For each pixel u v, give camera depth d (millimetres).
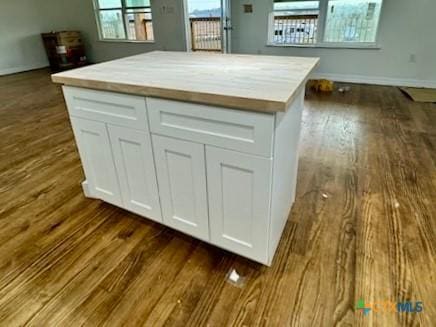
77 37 6418
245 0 4914
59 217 1800
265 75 1280
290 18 4898
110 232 1672
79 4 6277
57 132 3102
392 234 1581
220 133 1116
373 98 4000
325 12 4555
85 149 1669
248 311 1200
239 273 1382
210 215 1356
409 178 2111
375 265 1392
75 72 1488
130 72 1434
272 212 1215
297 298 1247
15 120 3455
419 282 1300
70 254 1517
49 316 1201
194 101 1109
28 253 1525
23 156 2582
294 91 1047
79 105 1518
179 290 1305
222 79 1232
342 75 4848
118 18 6160
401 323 1133
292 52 5020
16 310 1229
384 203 1841
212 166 1211
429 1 3920
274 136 1020
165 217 1553
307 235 1597
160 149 1336
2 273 1405
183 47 5727
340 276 1341
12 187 2119
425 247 1487
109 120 1440
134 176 1539
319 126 3119
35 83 5227
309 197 1928
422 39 4145
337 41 4750
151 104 1244
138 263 1454
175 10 5445
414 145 2623
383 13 4207
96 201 1949
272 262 1428
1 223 1750
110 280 1361
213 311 1206
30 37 6219
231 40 5312
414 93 4090
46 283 1350
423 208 1780
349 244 1523
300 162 2389
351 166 2305
